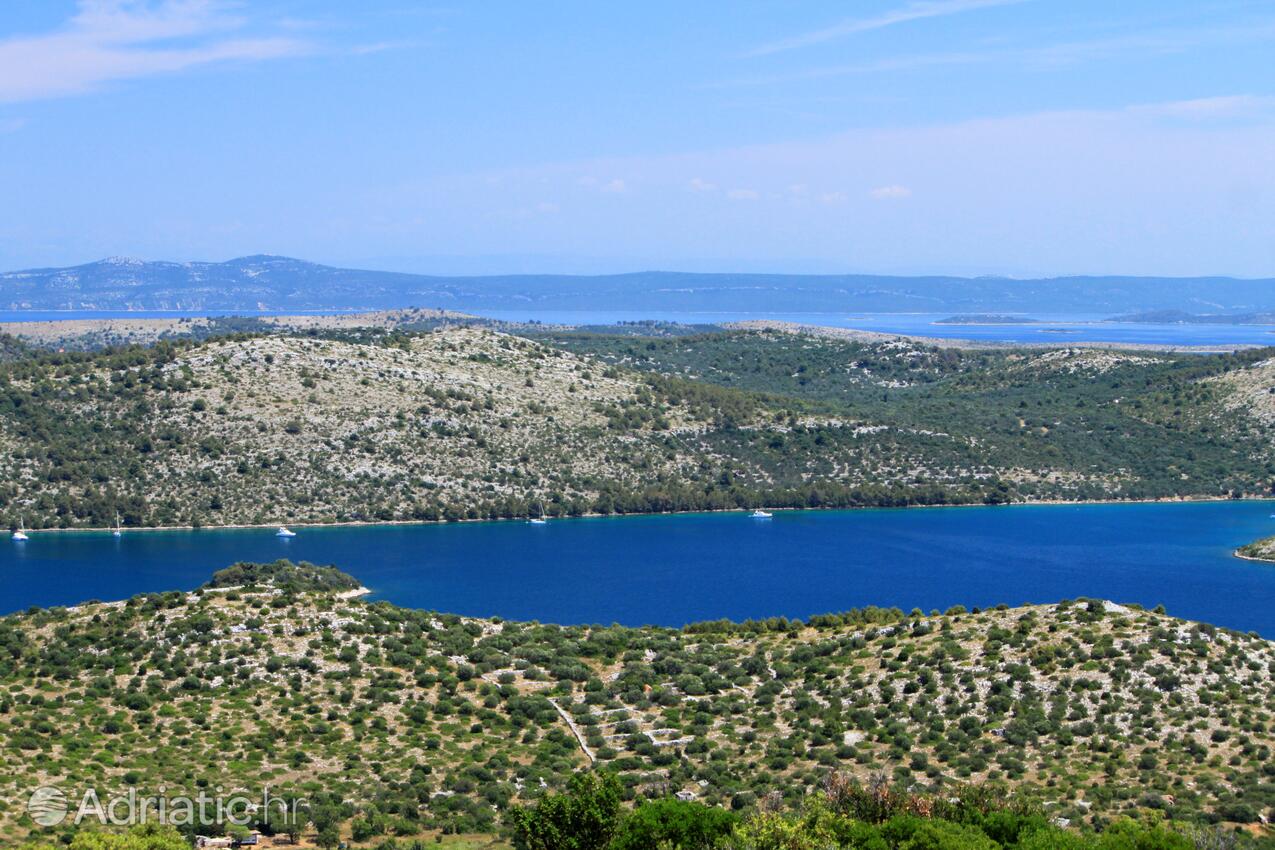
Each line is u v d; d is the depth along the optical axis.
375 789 98.25
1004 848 79.25
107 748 103.19
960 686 115.00
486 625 149.38
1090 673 113.38
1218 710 106.31
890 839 80.19
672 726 114.75
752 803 90.94
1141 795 92.50
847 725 111.75
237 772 100.88
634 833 80.00
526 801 96.94
